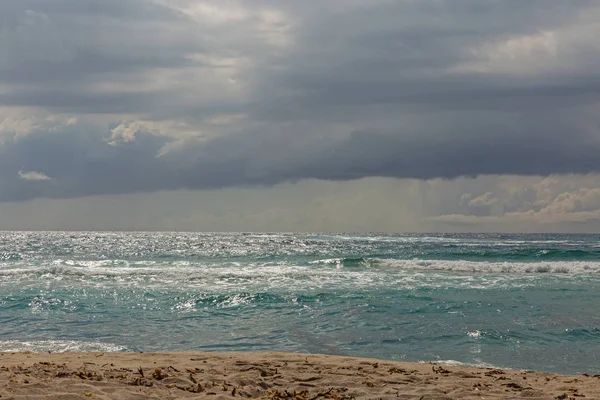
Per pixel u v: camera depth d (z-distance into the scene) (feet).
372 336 40.93
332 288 66.08
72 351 34.81
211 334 41.47
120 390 19.85
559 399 22.04
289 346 37.73
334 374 25.67
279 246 204.13
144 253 154.81
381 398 21.24
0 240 282.15
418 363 30.37
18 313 49.75
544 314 49.42
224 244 226.58
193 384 22.15
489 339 40.01
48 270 81.00
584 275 84.58
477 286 68.64
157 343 38.19
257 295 58.80
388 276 80.69
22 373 22.63
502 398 21.95
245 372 25.49
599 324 44.98
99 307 53.11
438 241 247.70
